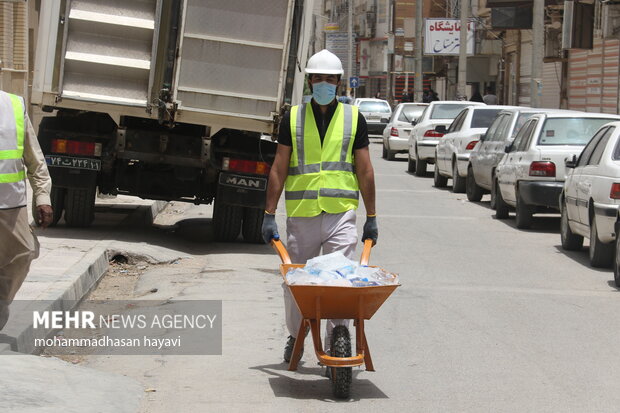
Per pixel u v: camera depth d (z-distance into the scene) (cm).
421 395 805
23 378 779
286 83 1524
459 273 1409
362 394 808
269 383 837
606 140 1501
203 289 1246
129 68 1500
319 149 832
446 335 1026
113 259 1437
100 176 1655
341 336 780
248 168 1573
